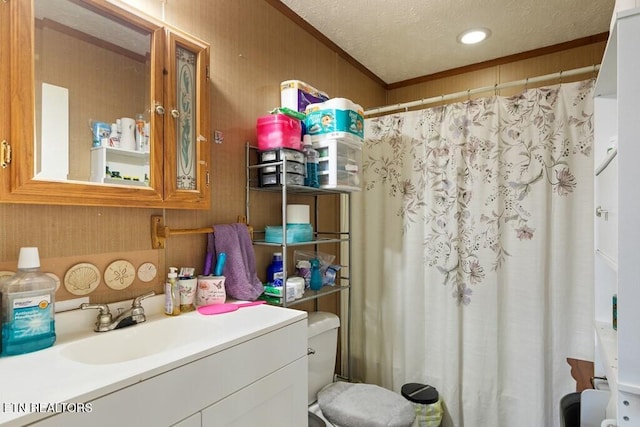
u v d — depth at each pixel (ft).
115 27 3.34
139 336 3.26
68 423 1.87
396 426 4.25
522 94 5.24
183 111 3.83
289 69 5.59
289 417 3.41
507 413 5.29
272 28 5.29
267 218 5.22
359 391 4.99
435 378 5.86
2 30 2.57
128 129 3.41
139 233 3.59
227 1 4.57
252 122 4.91
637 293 2.47
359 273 6.65
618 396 2.53
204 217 4.23
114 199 3.16
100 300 3.28
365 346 6.57
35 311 2.66
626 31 2.49
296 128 4.80
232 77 4.61
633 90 2.47
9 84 2.59
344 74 6.99
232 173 4.60
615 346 3.56
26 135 2.66
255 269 4.60
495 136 5.35
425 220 6.00
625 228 2.49
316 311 5.90
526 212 5.16
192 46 3.86
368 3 5.39
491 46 6.77
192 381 2.49
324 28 6.10
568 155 4.93
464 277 5.61
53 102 2.90
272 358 3.21
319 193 5.95
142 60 3.53
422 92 8.23
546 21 5.87
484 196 5.45
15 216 2.77
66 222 3.06
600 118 4.40
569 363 4.79
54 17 2.93
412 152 6.10
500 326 5.34
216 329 3.28
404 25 6.00
